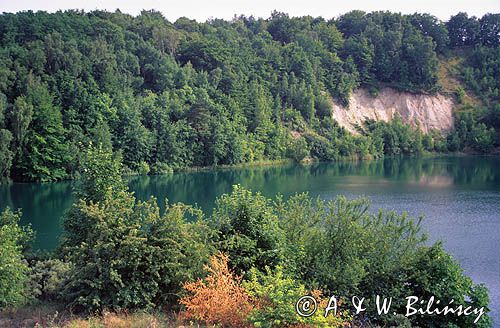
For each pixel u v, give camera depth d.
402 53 139.62
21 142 65.12
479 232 33.62
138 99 83.94
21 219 39.84
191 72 100.31
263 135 99.81
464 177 70.00
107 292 13.70
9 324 12.83
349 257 15.50
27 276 15.84
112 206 14.70
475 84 138.50
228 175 76.69
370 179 68.94
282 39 149.88
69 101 75.19
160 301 14.37
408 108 132.75
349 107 127.56
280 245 15.30
